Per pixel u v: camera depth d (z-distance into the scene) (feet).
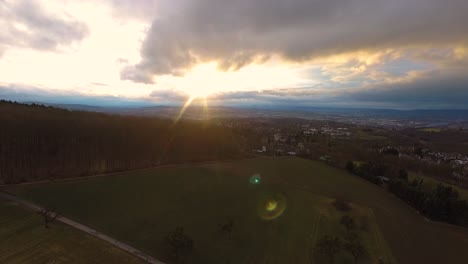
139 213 119.03
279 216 124.77
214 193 150.61
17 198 122.83
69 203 122.31
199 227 110.22
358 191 175.52
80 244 90.99
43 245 88.17
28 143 173.06
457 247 111.96
